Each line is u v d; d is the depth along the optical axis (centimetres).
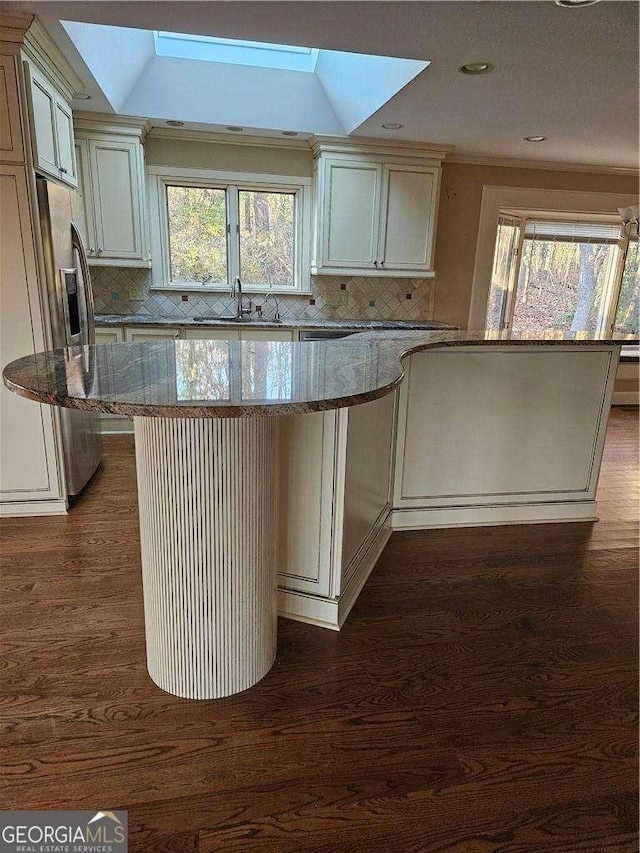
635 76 269
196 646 162
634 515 318
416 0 201
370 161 435
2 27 230
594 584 241
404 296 503
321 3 205
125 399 114
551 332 304
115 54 322
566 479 302
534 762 149
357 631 204
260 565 164
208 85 385
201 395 120
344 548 203
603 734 159
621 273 587
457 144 430
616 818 134
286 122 409
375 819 132
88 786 138
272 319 464
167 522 152
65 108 307
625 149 426
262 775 143
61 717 159
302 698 170
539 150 441
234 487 150
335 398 121
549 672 185
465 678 181
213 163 446
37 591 221
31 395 120
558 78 276
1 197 252
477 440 284
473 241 500
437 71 271
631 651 197
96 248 411
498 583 239
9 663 180
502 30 224
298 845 125
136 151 401
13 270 261
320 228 444
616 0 196
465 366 271
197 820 130
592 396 292
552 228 559
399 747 153
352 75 354
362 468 217
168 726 157
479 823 132
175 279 470
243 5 210
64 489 290
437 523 291
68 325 280
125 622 203
